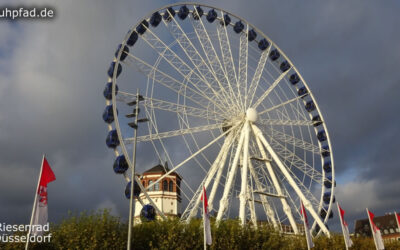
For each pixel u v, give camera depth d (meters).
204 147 46.22
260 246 43.72
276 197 49.88
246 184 46.59
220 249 41.25
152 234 39.59
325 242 49.16
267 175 51.91
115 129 43.09
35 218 26.89
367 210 47.19
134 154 34.03
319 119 59.09
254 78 53.50
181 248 38.94
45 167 28.61
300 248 46.62
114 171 41.88
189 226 41.62
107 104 46.12
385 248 58.59
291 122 54.28
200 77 49.34
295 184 49.66
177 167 44.31
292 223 49.00
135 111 35.19
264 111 52.66
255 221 47.75
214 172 46.69
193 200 44.16
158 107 45.59
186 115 46.88
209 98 49.16
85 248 34.88
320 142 58.91
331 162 57.16
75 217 37.72
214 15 56.16
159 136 44.59
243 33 57.84
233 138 49.69
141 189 41.59
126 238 37.34
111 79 47.03
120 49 46.06
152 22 51.50
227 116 50.28
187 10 54.06
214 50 51.59
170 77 47.06
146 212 39.28
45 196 27.94
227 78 51.06
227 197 44.78
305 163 53.00
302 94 59.88
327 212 54.94
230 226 42.97
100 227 36.38
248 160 50.22
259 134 50.59
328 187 56.75
